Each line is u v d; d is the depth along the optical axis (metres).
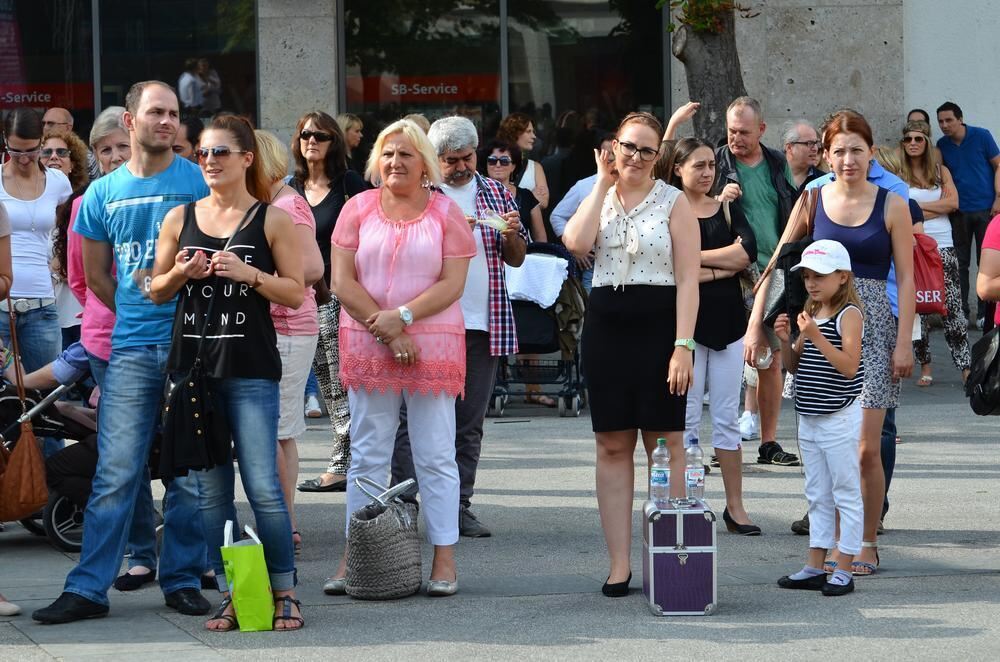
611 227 15.97
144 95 14.98
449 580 16.03
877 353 16.94
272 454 14.52
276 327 17.64
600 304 15.99
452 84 39.62
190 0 39.16
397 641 14.09
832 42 39.66
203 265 14.05
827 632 14.34
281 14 38.84
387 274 15.89
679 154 19.48
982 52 40.06
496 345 19.03
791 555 17.95
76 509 18.83
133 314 14.98
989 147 38.84
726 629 14.48
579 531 19.48
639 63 39.47
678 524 15.05
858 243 17.16
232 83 39.28
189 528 15.46
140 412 15.02
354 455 16.17
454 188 19.38
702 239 19.39
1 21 39.00
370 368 15.84
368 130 39.62
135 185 15.02
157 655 13.62
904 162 31.03
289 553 14.74
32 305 21.16
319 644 14.01
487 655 13.57
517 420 28.97
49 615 14.82
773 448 23.95
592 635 14.30
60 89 39.25
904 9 39.88
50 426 18.50
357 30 39.41
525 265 26.89
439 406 15.99
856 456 15.94
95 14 39.06
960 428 27.00
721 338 19.11
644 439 16.19
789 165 23.73
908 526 19.53
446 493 16.03
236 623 14.68
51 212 21.36
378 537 15.66
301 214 17.08
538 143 39.72
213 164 14.30
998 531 19.16
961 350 31.22
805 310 16.14
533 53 39.56
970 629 14.40
